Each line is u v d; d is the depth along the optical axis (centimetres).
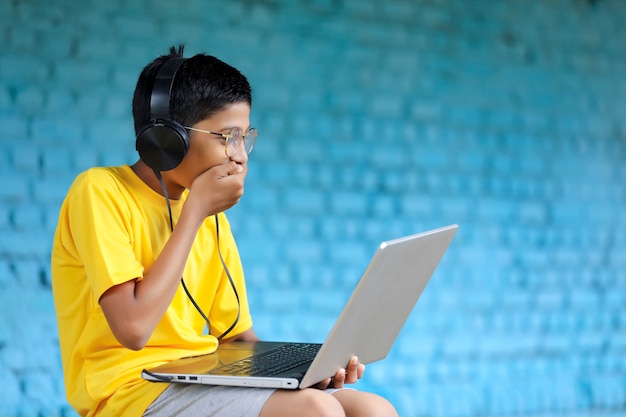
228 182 257
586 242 631
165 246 251
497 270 605
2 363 475
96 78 502
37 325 484
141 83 267
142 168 276
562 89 628
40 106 490
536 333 612
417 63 588
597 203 636
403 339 575
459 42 600
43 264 488
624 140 642
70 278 269
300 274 551
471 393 584
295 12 554
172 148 255
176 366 253
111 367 262
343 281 562
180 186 277
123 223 262
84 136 498
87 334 263
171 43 519
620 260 638
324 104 561
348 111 568
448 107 596
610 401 621
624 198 643
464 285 595
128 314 242
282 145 549
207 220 298
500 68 611
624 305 636
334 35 564
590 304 629
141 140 257
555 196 624
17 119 486
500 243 607
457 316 591
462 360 589
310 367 231
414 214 584
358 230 568
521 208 614
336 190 563
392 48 581
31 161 488
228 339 306
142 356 265
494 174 608
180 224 253
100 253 250
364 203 570
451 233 277
